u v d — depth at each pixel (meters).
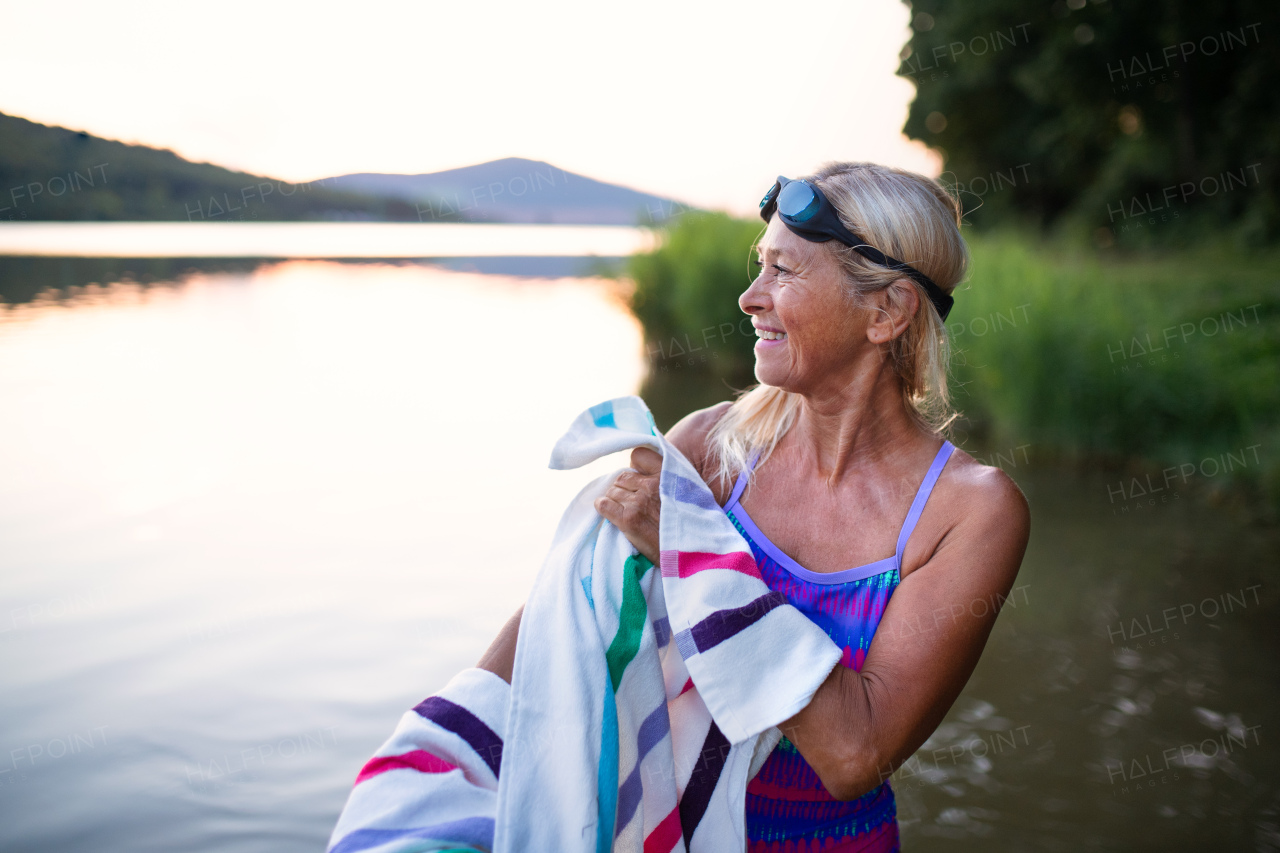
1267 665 4.18
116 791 3.08
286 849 2.79
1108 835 3.06
